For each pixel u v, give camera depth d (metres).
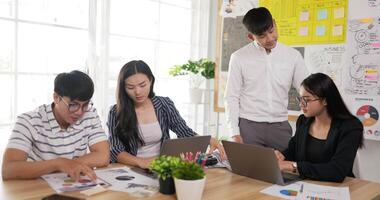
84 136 1.67
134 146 1.90
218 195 1.30
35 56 2.44
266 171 1.47
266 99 2.24
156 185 1.38
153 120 1.93
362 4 2.55
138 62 1.84
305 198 1.29
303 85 1.72
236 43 3.26
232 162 1.62
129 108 1.84
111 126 1.88
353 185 1.48
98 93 2.78
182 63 3.53
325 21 2.73
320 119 1.76
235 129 2.23
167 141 1.49
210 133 3.71
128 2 3.00
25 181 1.37
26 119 1.53
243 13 3.19
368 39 2.54
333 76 2.72
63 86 1.39
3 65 2.31
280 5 2.95
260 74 2.23
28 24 2.40
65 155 1.59
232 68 2.29
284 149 2.11
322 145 1.74
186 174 1.19
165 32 3.34
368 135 2.58
